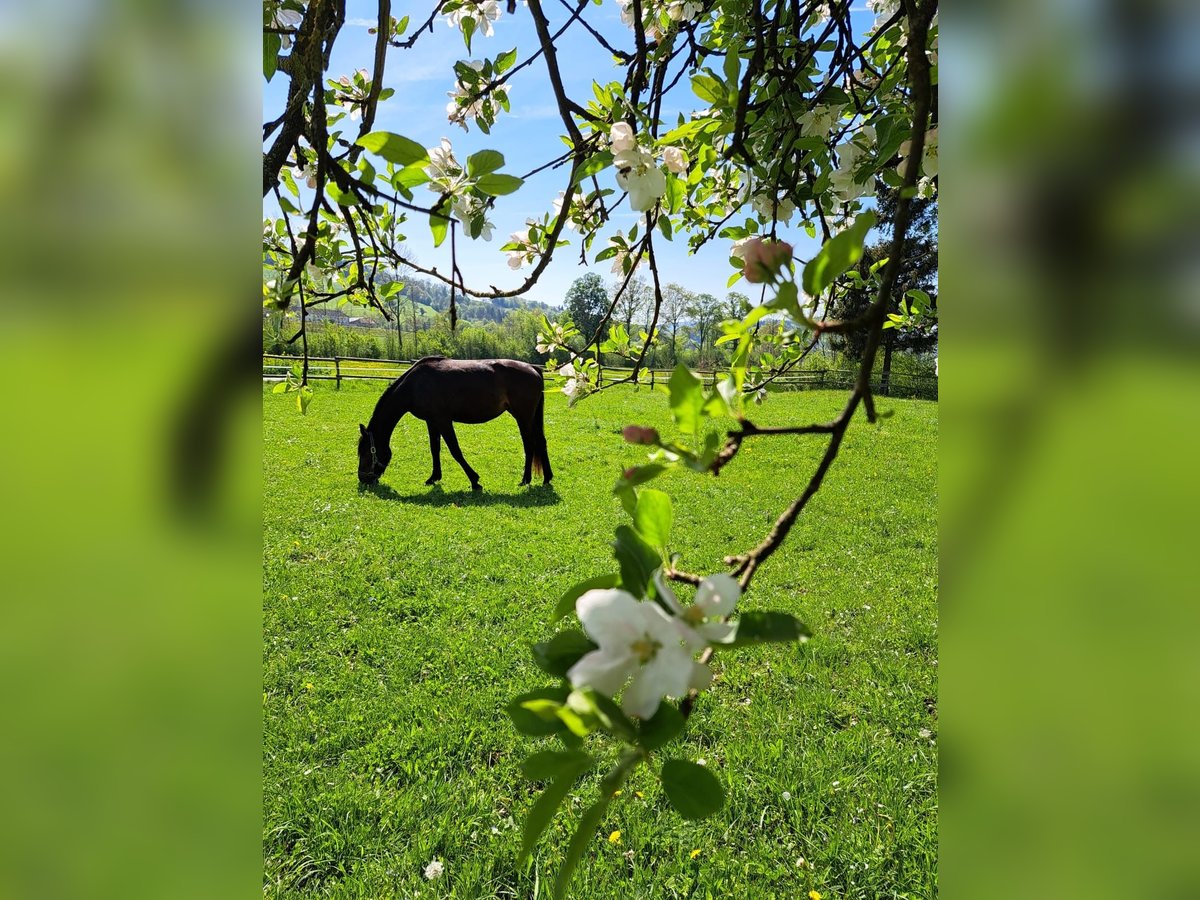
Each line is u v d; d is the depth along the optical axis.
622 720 0.53
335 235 1.96
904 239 0.71
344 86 1.91
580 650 0.62
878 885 2.87
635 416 17.23
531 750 3.75
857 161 1.83
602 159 1.01
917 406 12.64
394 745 3.78
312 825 3.20
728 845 3.08
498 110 2.04
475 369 10.29
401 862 2.99
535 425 10.73
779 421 14.08
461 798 3.38
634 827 3.11
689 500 9.66
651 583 0.62
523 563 6.90
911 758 3.62
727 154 1.57
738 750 3.66
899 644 5.02
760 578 6.53
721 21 2.11
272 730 3.95
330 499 9.47
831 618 5.54
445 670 4.67
